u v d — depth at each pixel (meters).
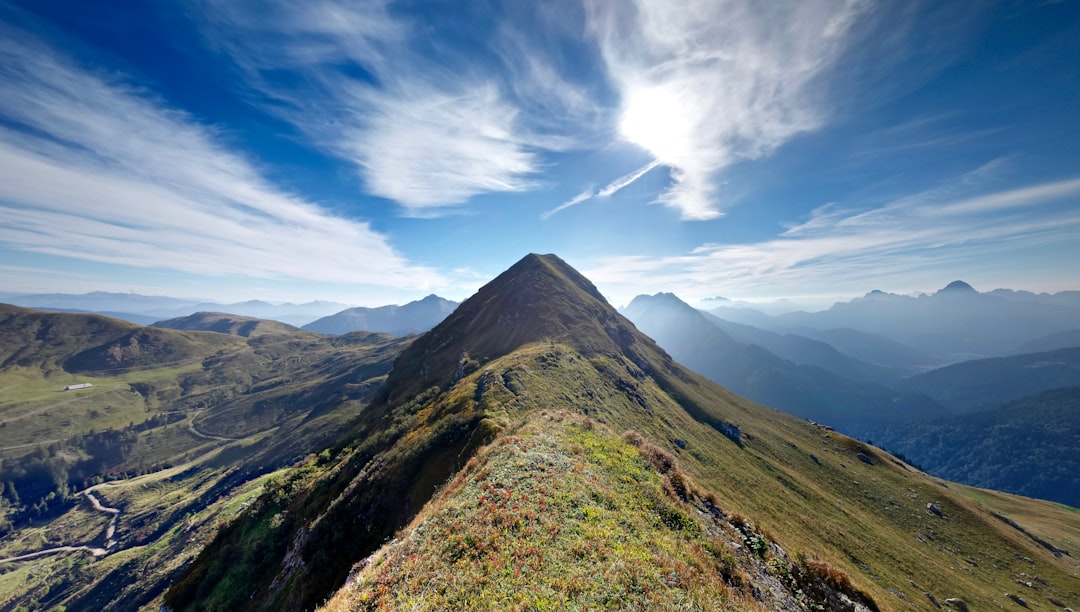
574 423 35.19
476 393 61.06
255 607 46.41
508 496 20.27
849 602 20.12
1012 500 180.12
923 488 113.69
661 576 15.06
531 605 13.10
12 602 187.12
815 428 156.75
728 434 109.69
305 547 43.59
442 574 14.97
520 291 148.38
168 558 160.25
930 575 68.06
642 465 26.89
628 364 115.94
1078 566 97.06
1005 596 71.94
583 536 16.97
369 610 14.20
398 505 42.28
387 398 119.88
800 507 75.69
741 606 15.20
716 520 24.09
